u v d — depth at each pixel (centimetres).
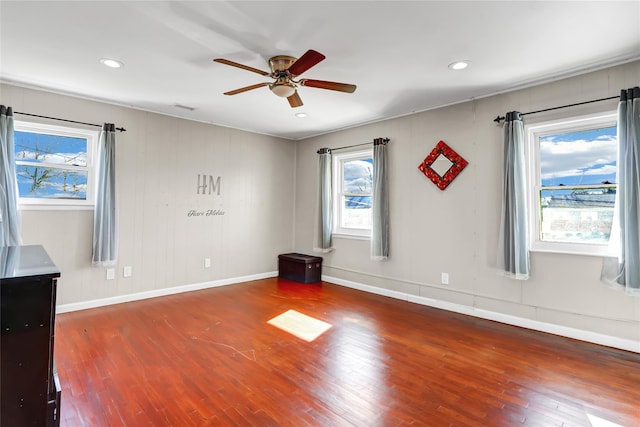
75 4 204
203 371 237
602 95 288
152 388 214
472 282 368
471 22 222
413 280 420
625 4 200
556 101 313
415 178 420
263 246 550
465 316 364
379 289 456
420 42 250
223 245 499
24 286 118
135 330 313
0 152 308
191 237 464
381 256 439
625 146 264
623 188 265
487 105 359
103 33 239
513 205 324
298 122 480
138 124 416
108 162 379
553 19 218
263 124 493
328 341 291
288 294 449
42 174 358
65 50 264
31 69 301
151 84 337
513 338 300
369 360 255
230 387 216
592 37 240
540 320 320
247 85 338
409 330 320
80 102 373
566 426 179
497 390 214
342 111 423
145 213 422
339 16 216
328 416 186
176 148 449
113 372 234
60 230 363
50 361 125
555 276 312
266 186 554
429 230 405
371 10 209
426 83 329
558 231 317
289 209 588
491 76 312
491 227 354
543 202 325
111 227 381
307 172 574
